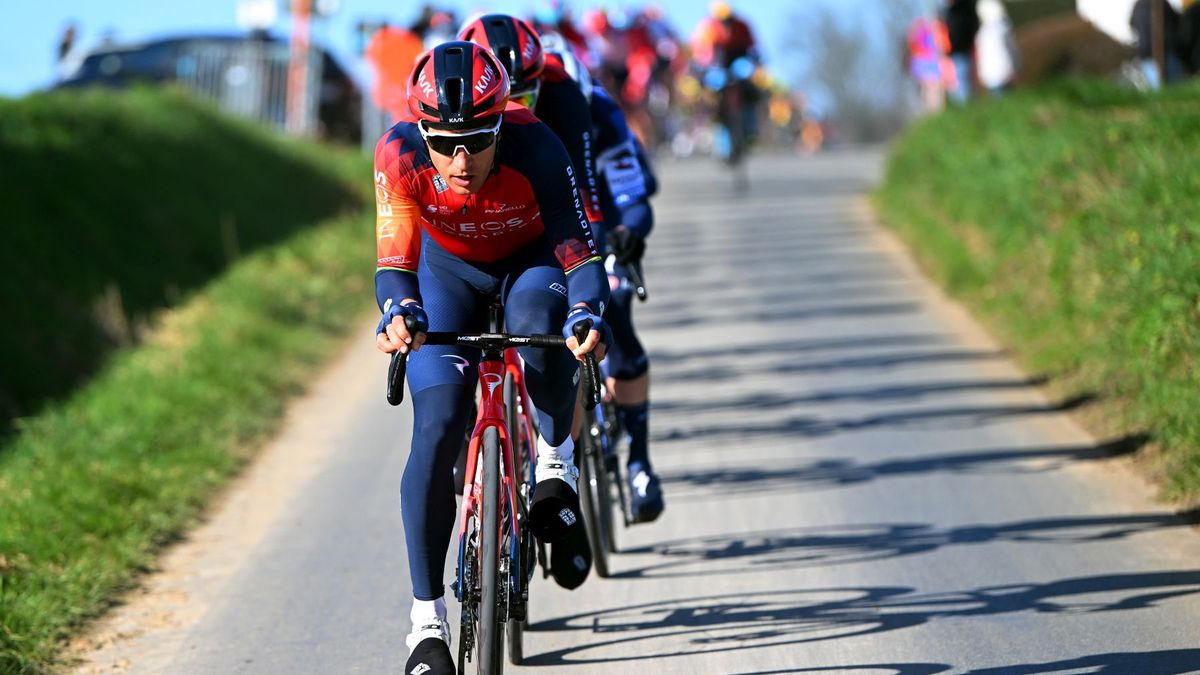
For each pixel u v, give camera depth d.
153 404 25.14
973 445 22.03
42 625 15.37
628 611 15.72
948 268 35.44
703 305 34.81
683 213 52.47
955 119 45.22
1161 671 13.09
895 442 22.48
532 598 16.39
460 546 12.06
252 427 25.17
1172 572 15.86
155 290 34.91
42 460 21.69
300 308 35.28
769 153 98.81
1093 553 16.72
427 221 12.87
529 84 14.62
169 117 45.88
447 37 41.28
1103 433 21.84
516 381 13.75
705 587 16.39
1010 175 32.56
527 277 13.05
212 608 16.50
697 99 92.75
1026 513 18.48
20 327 29.00
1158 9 38.97
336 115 66.06
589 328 11.70
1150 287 21.06
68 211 34.59
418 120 11.91
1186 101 32.44
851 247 42.91
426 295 13.38
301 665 14.56
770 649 14.24
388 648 14.90
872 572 16.56
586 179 15.60
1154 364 20.41
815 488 20.25
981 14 50.16
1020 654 13.75
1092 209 25.73
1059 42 61.25
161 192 39.81
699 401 25.78
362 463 22.89
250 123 54.22
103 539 18.58
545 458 13.12
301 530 19.48
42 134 37.28
